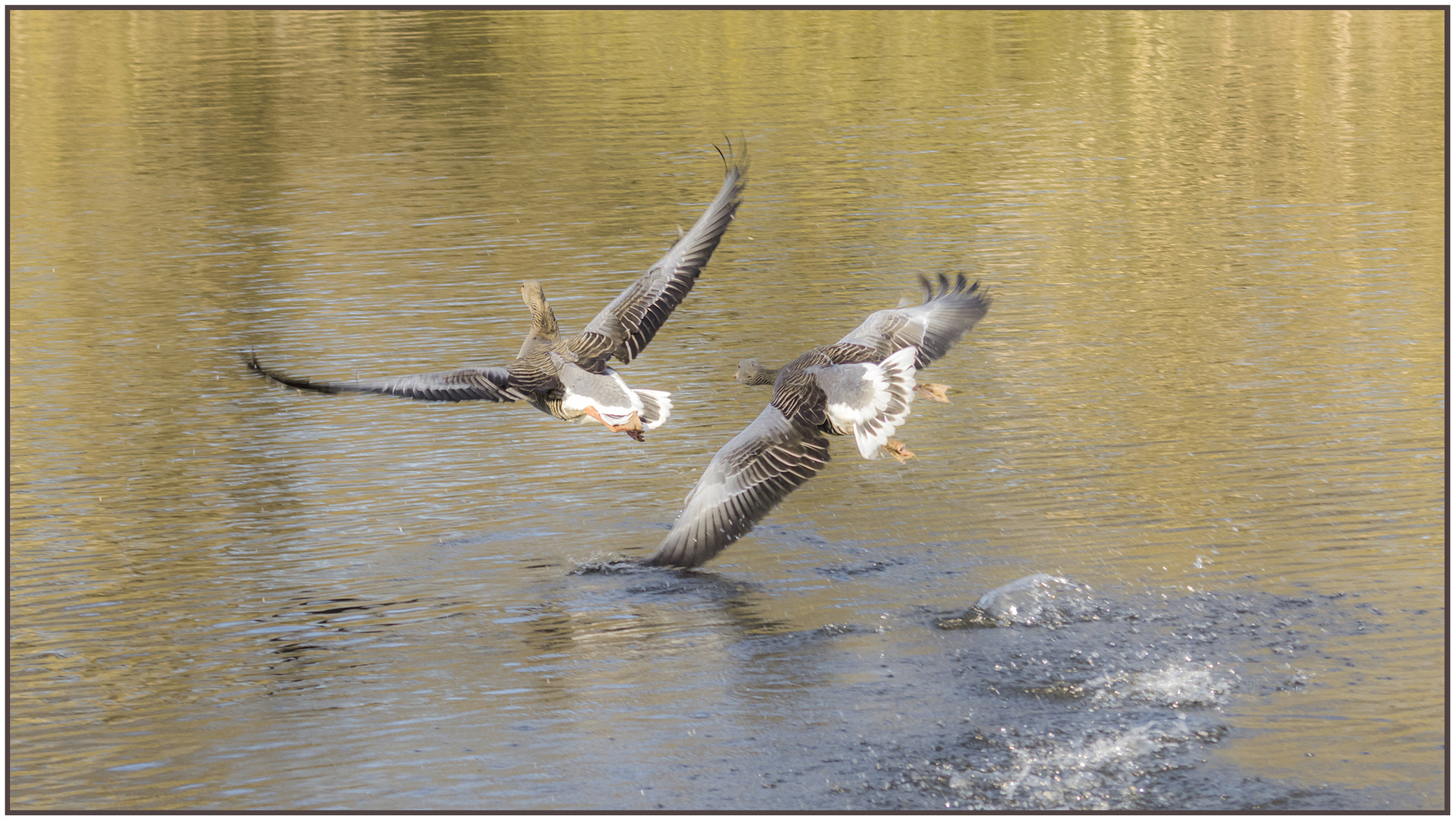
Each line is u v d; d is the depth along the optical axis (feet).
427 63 146.00
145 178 100.78
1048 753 33.32
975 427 55.06
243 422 57.47
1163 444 52.60
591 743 34.14
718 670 37.58
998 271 75.82
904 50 148.77
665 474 51.70
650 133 112.57
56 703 36.45
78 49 153.99
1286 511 46.39
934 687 36.42
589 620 40.73
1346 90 124.88
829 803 31.42
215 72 141.69
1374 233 81.25
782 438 31.24
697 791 32.04
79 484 51.16
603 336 32.09
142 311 71.97
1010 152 103.91
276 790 32.42
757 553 44.93
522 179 98.63
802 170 99.50
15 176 101.60
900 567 43.55
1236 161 99.91
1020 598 40.60
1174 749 33.19
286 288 75.36
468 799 31.83
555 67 142.82
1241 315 67.67
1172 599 40.68
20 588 43.09
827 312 69.00
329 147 109.60
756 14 171.73
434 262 79.51
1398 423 53.88
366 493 50.47
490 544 46.03
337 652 39.04
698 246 33.96
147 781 32.91
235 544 46.19
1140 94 124.98
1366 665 36.73
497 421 57.82
